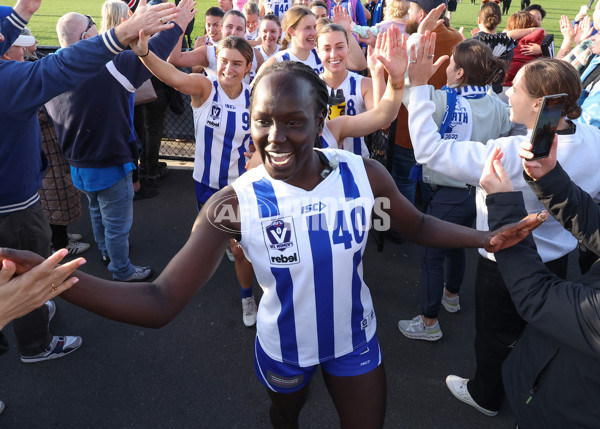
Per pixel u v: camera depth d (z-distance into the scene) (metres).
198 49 4.58
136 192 5.16
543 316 1.42
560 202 1.54
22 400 2.76
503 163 1.88
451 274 3.33
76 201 3.91
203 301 3.59
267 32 5.16
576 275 3.87
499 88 3.13
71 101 3.04
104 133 3.15
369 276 3.89
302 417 2.64
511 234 1.49
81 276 1.24
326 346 1.64
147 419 2.65
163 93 5.00
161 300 1.32
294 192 1.44
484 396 2.54
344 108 3.48
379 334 3.27
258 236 1.46
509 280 1.52
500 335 2.30
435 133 2.04
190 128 6.20
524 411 1.63
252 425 2.61
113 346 3.16
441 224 1.68
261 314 1.69
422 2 3.94
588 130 1.95
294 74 1.25
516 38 5.37
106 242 3.60
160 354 3.11
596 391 1.44
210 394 2.81
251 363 3.04
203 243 1.42
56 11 18.66
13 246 2.47
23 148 2.30
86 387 2.86
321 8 5.46
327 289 1.55
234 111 3.31
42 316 2.91
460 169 1.96
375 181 1.59
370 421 1.73
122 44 2.12
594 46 3.52
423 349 3.14
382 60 2.04
